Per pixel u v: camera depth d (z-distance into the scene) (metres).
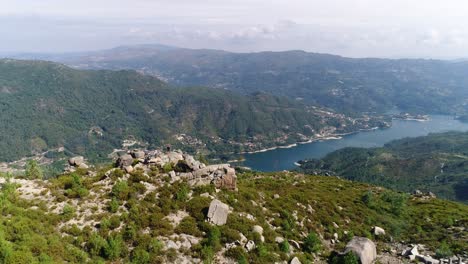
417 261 40.25
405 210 66.31
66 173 50.19
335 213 55.50
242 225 37.69
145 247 31.06
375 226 53.50
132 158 48.62
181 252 31.73
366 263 37.09
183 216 37.53
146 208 37.19
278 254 35.88
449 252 42.91
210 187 43.78
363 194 73.25
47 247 27.53
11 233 28.61
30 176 49.41
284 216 46.31
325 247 42.84
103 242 29.95
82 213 35.34
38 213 34.00
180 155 51.38
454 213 67.31
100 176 44.12
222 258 32.41
